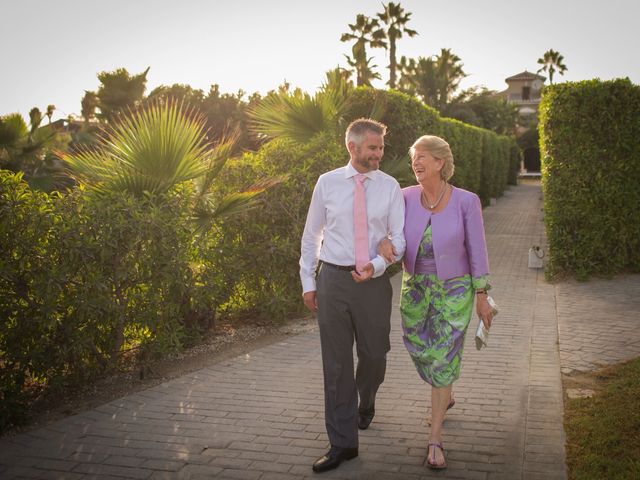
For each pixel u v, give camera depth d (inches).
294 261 273.4
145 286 205.6
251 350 228.5
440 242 134.9
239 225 267.4
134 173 216.7
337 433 134.1
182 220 218.4
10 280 169.2
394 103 433.4
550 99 363.6
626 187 355.6
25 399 173.2
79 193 197.9
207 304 245.0
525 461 133.9
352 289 134.3
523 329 248.7
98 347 200.7
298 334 250.4
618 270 369.4
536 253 410.3
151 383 193.9
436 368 134.9
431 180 135.1
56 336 180.7
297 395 179.0
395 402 171.2
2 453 144.6
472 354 214.4
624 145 350.6
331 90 365.4
